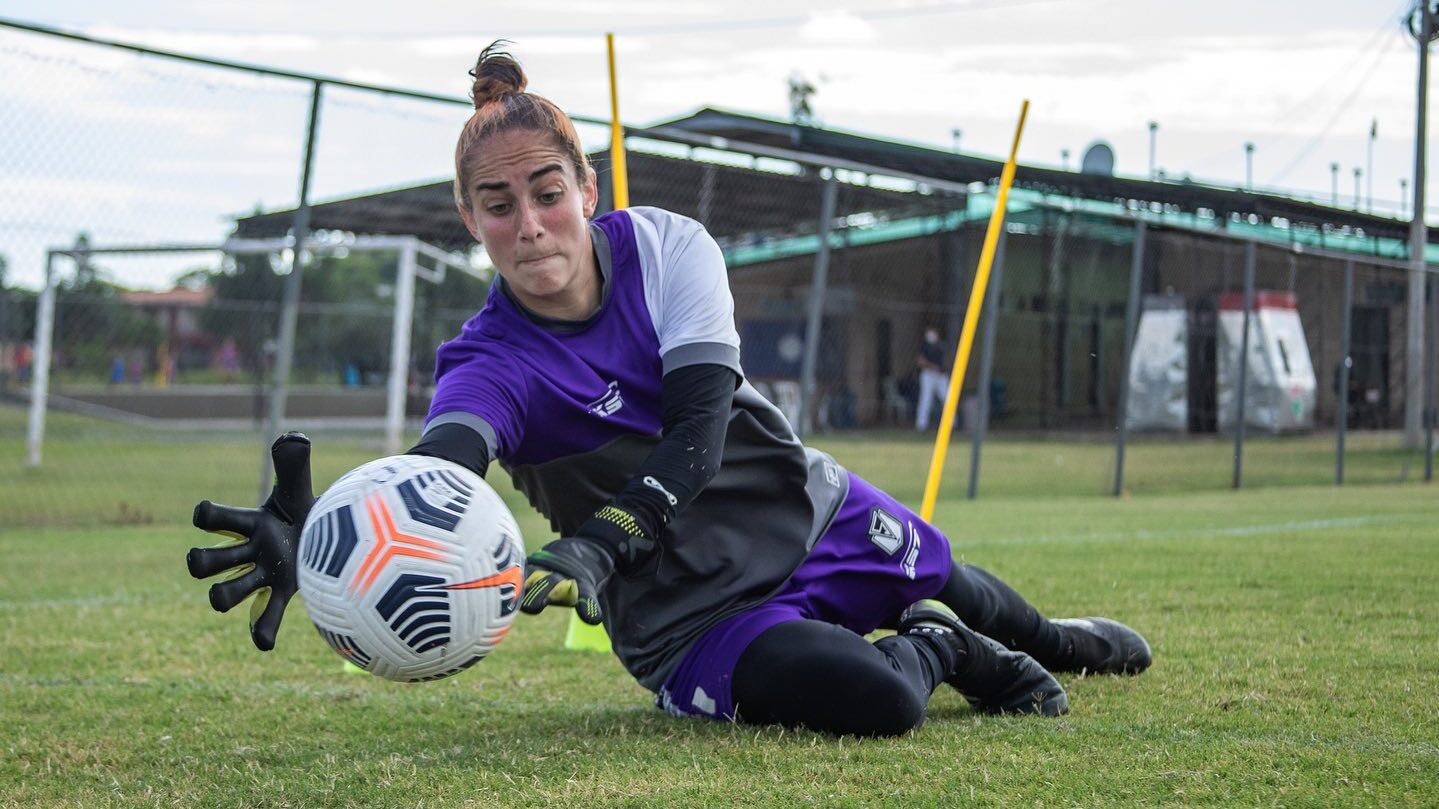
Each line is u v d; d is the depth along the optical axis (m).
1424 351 13.59
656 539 2.17
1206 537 7.25
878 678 2.60
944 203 17.58
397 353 14.27
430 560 1.98
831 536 2.88
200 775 2.59
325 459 14.34
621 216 2.55
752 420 2.67
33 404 13.15
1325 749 2.54
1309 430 14.81
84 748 2.86
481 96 2.39
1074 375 17.75
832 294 18.95
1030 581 5.38
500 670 3.81
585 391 2.47
